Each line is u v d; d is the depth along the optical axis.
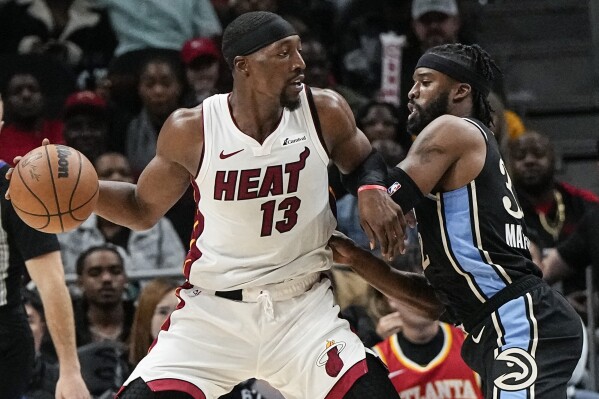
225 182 8.57
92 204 8.65
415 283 9.44
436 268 8.93
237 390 12.08
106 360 12.45
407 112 18.53
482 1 21.28
